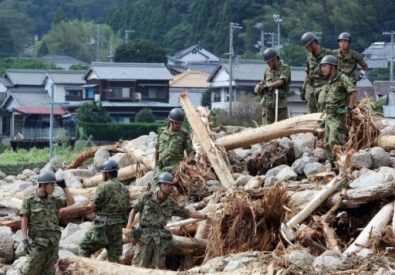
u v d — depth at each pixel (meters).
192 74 116.94
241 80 99.75
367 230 21.55
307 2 125.88
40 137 100.31
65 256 21.89
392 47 92.12
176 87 114.00
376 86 84.19
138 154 30.14
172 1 150.00
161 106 104.88
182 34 141.12
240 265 20.05
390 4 119.44
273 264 19.45
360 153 25.81
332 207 22.80
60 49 153.75
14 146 97.75
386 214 22.03
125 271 20.16
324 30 120.25
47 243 20.66
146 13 152.38
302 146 28.55
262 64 101.06
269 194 22.05
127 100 105.94
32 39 171.00
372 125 27.12
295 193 23.56
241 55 122.94
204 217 22.27
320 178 24.66
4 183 34.12
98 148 32.59
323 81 29.17
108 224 21.56
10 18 176.88
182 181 25.69
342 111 25.88
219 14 131.88
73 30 156.25
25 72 115.12
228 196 22.69
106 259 22.47
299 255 19.67
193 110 28.58
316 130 27.64
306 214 22.59
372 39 119.31
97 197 21.56
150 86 106.44
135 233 21.52
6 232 25.17
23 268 20.70
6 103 107.38
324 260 19.36
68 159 66.06
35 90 108.38
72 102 107.56
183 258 23.23
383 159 25.69
